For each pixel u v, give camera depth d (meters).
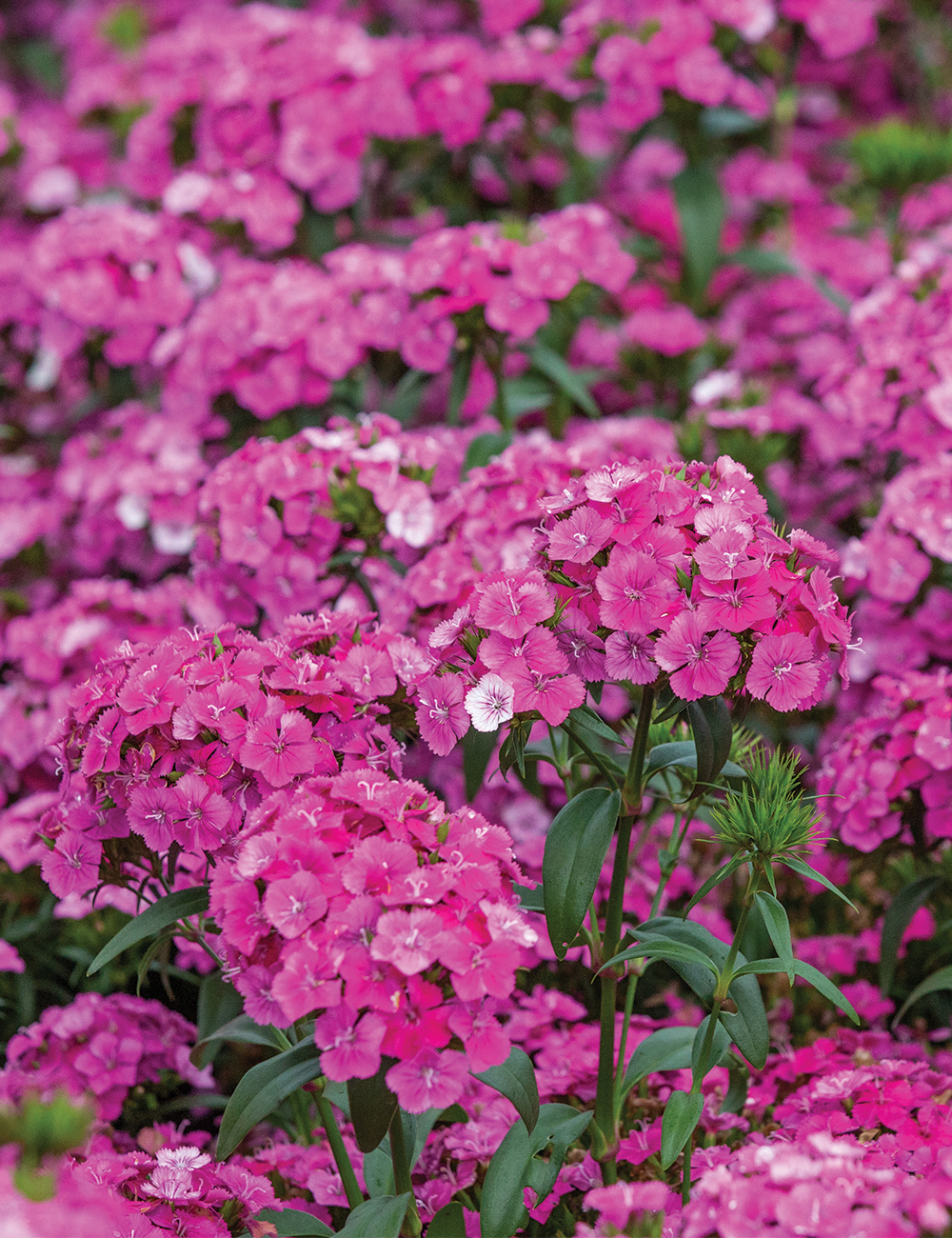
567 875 2.12
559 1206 2.47
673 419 4.62
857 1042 2.76
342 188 4.33
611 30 4.62
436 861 1.91
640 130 4.71
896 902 2.84
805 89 7.06
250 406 3.74
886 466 3.96
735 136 5.32
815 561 2.09
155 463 3.88
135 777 2.13
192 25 5.81
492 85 4.80
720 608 1.96
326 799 2.01
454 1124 2.52
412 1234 2.11
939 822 2.78
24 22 8.05
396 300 3.69
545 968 3.12
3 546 4.06
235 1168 2.24
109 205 4.77
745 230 5.83
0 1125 1.52
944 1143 2.12
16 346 4.86
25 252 4.69
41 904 3.26
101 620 3.47
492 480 2.96
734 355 4.93
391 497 2.99
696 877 3.23
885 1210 1.64
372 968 1.77
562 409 4.50
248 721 2.11
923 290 3.81
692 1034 2.47
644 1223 1.83
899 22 6.64
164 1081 2.97
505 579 2.10
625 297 5.00
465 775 2.35
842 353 4.30
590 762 2.40
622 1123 2.58
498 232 3.73
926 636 3.39
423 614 2.96
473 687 2.09
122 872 2.34
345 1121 2.75
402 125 4.41
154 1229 1.96
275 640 2.35
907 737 2.77
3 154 5.23
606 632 2.08
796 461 4.24
